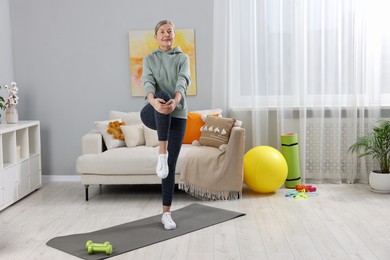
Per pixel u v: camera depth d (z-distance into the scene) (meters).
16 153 5.07
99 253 3.54
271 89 5.82
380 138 5.26
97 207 4.86
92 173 5.09
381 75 5.74
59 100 6.12
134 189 5.65
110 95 6.09
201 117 5.67
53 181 6.15
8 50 5.97
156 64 3.99
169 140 4.05
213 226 4.16
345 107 5.80
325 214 4.48
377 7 5.65
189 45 5.96
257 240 3.78
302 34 5.68
